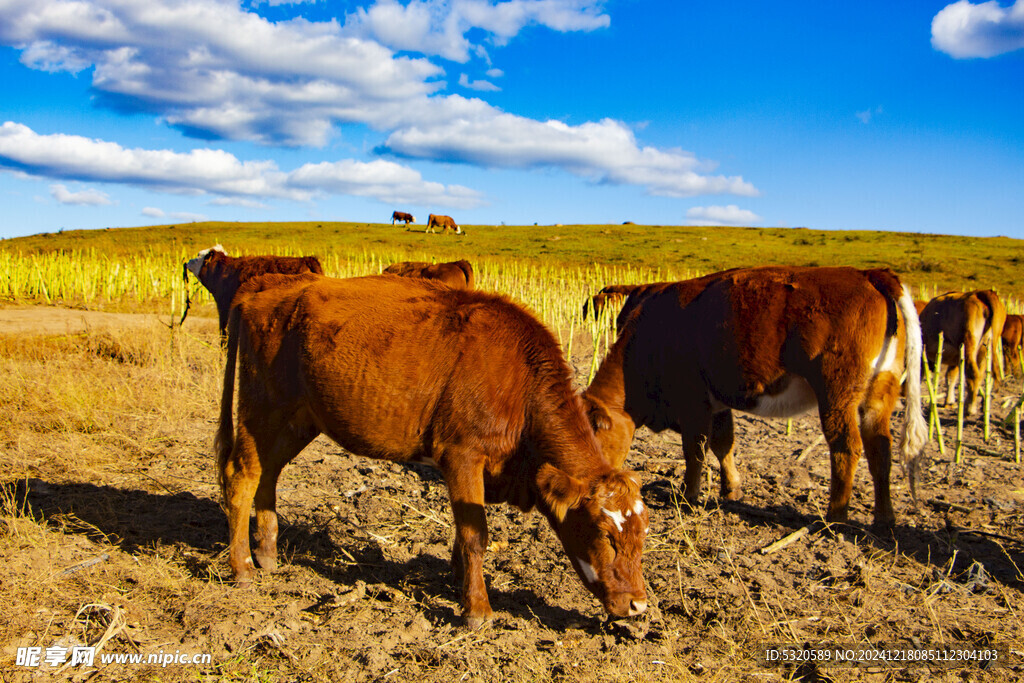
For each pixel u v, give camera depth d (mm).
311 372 3955
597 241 55562
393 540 4805
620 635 3684
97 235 53188
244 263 8828
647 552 4746
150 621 3590
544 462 3721
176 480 5625
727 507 5621
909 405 4977
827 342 4941
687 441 5652
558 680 3236
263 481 4270
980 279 34094
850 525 5105
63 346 10336
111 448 6121
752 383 5246
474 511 3721
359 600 3955
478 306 3998
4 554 4066
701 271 37000
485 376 3734
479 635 3598
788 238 59719
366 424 3916
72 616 3547
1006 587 4262
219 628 3527
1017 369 11477
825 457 7035
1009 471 6539
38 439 6195
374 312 3973
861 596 4160
